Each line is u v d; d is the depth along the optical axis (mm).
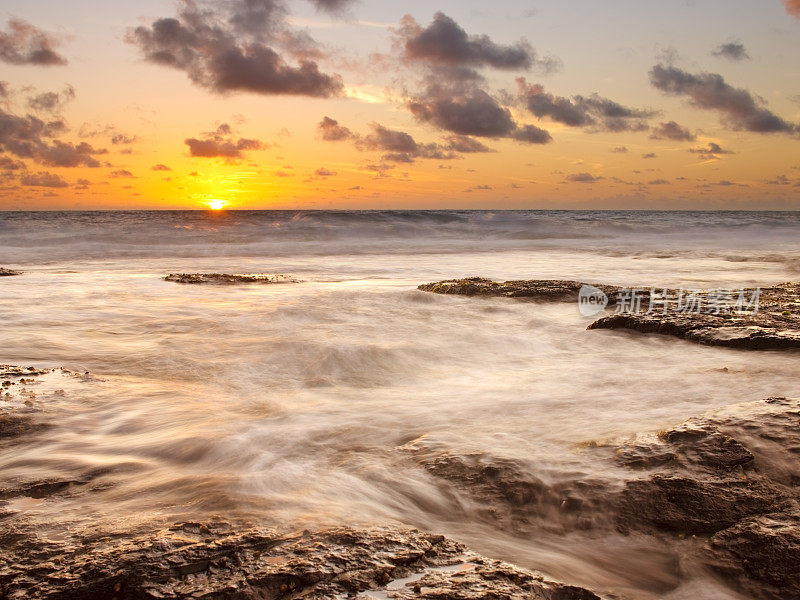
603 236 41312
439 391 6559
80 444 4898
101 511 3570
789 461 4004
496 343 9039
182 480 4062
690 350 8422
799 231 43938
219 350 8477
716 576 3086
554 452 4426
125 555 2855
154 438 5000
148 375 7266
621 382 6766
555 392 6387
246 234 37500
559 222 46594
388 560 2842
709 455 4098
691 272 20734
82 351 8477
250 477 4086
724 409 4969
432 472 4172
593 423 5191
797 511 3492
